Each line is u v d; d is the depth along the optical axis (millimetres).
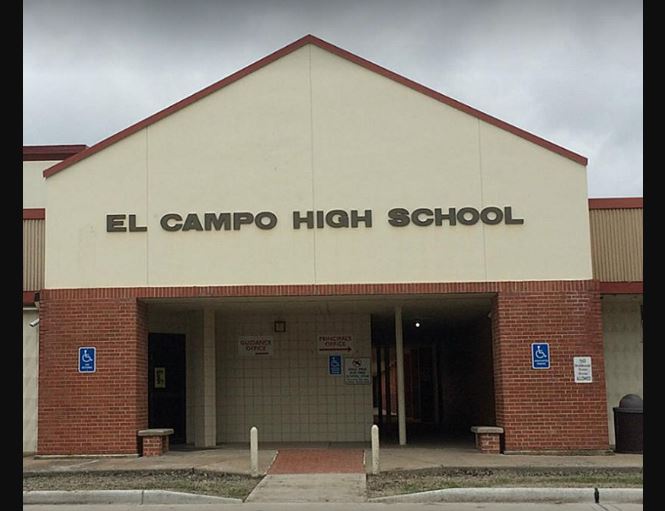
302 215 17266
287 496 12773
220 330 20984
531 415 16594
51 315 17141
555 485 13125
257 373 20812
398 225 17172
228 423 20641
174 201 17391
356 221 17203
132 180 17484
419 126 17438
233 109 17625
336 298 17656
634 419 16750
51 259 17297
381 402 29391
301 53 17719
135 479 14375
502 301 16922
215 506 12242
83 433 16750
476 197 17203
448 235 17141
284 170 17406
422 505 12180
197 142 17547
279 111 17578
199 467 15070
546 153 17281
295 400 20688
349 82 17609
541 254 17016
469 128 17391
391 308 19984
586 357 16688
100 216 17406
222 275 17156
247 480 14242
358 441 20469
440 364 30047
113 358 16969
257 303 18422
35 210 18734
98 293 17141
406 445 19297
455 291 16953
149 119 17594
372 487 13523
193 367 20266
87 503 12719
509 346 16812
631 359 18359
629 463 15117
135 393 16891
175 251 17250
